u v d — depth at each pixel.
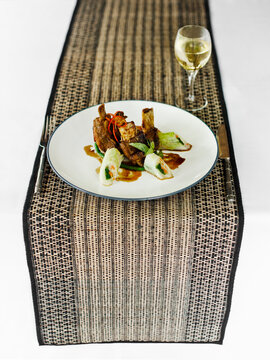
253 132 0.87
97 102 0.96
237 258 0.76
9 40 1.16
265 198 0.74
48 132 0.87
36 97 0.97
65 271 0.78
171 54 1.12
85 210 0.73
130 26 1.22
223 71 1.04
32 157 0.82
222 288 0.80
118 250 0.76
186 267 0.78
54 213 0.73
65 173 0.75
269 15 1.24
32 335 0.85
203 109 0.94
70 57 1.10
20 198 0.75
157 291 0.81
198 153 0.79
